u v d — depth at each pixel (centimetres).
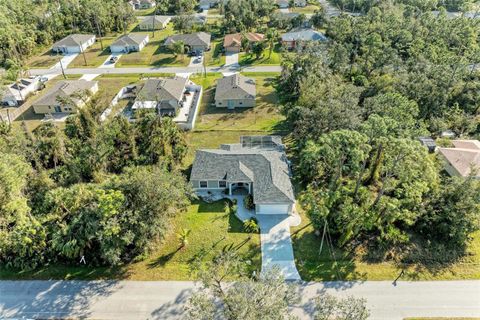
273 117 6194
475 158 4453
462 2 11900
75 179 4231
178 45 8738
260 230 3753
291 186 4166
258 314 2256
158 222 3328
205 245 3562
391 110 4459
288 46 9294
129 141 4797
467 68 6694
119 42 9412
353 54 7738
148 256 3447
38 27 10250
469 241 3566
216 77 7831
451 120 5625
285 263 3378
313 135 4788
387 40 7875
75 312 2941
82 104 6238
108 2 11731
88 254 3366
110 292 3109
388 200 3541
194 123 5975
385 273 3291
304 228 3784
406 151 3203
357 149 3650
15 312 2933
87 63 8719
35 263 3303
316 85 5844
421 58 6525
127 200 3300
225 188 4341
